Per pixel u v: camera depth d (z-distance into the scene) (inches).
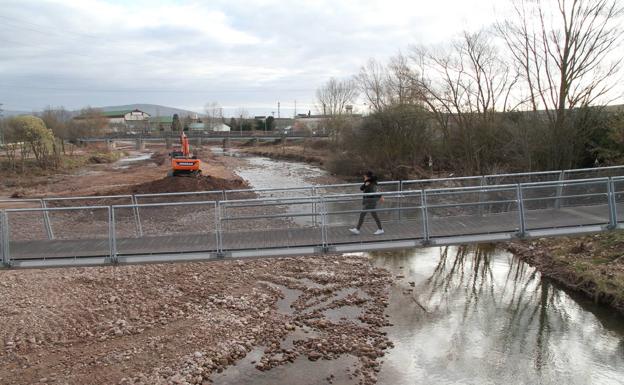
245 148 3727.9
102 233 496.1
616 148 876.0
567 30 918.4
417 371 406.0
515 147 1025.5
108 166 2263.8
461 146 1245.7
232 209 520.7
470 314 522.0
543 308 532.4
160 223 496.4
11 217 486.3
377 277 636.7
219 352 426.9
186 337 454.6
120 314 503.5
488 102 1156.5
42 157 1982.0
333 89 3218.5
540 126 983.0
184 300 544.4
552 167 944.9
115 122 5989.2
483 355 434.3
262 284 604.1
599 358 425.1
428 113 1315.2
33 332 459.5
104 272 626.2
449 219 480.1
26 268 399.2
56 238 475.8
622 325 481.4
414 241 415.2
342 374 397.4
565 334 471.5
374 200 437.4
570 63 924.0
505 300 558.9
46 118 3324.3
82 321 486.0
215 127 5196.9
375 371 403.5
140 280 601.0
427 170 1402.6
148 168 1999.3
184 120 6048.2
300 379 389.4
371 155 1546.5
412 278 641.0
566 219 455.8
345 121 2113.7
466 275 649.6
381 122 1486.2
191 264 668.7
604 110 933.8
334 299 557.9
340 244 416.2
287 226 476.7
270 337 459.5
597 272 563.8
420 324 497.4
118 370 395.9
